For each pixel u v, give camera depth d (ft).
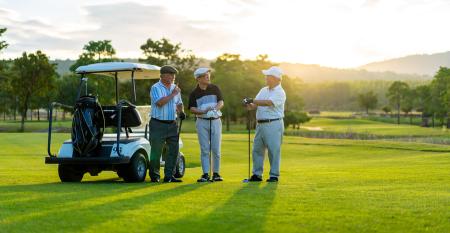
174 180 34.35
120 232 17.20
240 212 20.44
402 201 23.00
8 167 57.26
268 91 33.60
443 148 102.53
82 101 33.73
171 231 17.39
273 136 33.47
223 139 131.95
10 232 17.16
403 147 106.01
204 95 34.22
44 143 95.86
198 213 20.20
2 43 227.61
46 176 41.65
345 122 419.95
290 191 26.84
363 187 29.30
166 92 33.40
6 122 313.12
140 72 39.50
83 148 33.71
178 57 275.80
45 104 320.91
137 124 35.40
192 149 95.30
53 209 20.94
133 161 34.17
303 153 98.53
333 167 55.52
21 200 23.25
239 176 44.47
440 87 337.72
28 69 238.68
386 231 17.51
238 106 297.33
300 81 343.46
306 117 320.29
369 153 97.50
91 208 21.21
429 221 18.76
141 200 23.38
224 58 331.98
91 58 193.06
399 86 488.44
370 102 599.98
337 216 19.66
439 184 31.48
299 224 18.39
